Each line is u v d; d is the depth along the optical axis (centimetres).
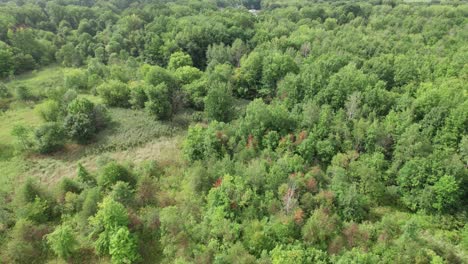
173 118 5934
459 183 3744
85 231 3478
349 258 2922
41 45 8919
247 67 6969
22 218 3488
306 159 4450
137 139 5341
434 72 6462
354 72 5747
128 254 3155
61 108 5578
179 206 3794
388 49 7938
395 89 6009
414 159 4009
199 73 6825
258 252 3141
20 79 7919
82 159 4894
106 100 6300
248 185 3803
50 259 3284
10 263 3225
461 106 4456
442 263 3028
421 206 3838
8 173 4541
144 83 6475
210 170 4097
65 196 3775
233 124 5106
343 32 9312
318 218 3406
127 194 3750
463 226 3694
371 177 3972
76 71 7412
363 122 4628
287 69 6488
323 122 4706
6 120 5916
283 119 4847
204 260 3056
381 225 3484
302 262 2886
